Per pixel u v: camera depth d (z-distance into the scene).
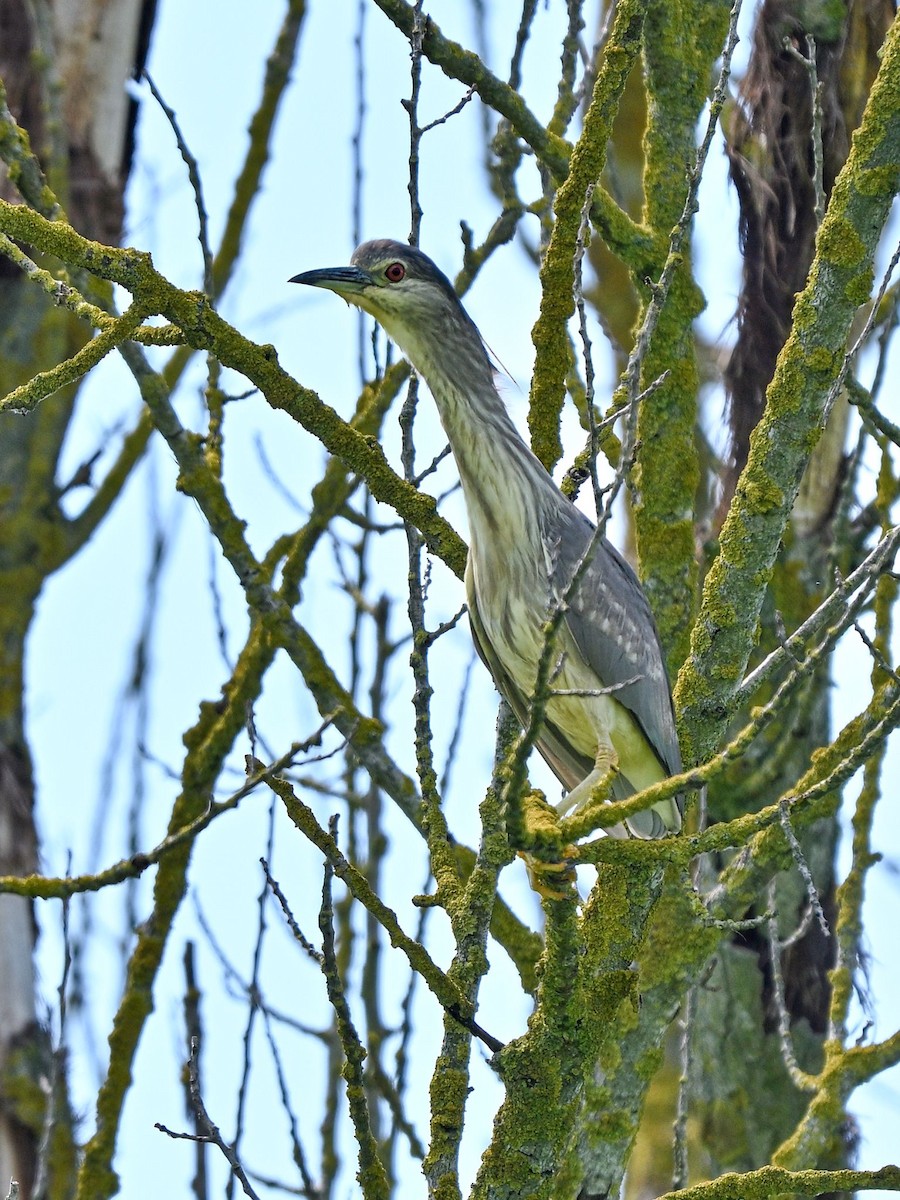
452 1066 8.04
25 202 10.05
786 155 12.96
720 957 13.63
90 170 15.28
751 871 10.51
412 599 8.74
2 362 14.66
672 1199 8.15
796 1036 13.45
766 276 13.00
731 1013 13.52
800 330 8.98
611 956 8.80
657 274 10.68
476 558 10.82
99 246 8.23
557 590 10.64
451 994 7.95
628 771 11.08
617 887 8.89
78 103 15.32
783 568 13.88
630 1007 10.33
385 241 11.18
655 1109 14.05
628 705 10.78
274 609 11.10
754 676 9.05
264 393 8.73
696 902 8.42
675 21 10.96
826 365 8.94
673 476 10.52
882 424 9.48
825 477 14.04
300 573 11.56
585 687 10.73
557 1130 8.17
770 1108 13.35
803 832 13.53
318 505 11.55
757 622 9.21
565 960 7.81
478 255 11.66
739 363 13.16
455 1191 7.82
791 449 9.02
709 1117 13.49
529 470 10.91
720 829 7.27
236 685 11.59
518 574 10.80
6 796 13.70
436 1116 7.97
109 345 8.05
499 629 10.92
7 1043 13.05
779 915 13.56
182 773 11.64
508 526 10.78
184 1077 10.65
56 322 14.80
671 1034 14.38
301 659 11.02
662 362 10.55
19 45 15.20
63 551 14.51
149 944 11.34
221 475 11.27
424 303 11.01
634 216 17.36
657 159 10.91
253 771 9.73
